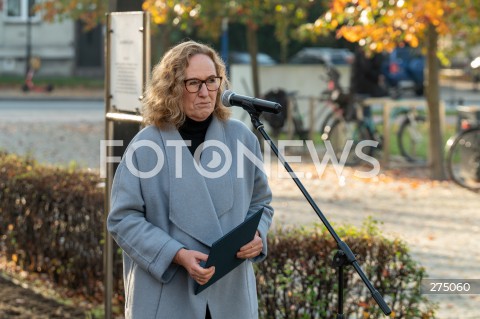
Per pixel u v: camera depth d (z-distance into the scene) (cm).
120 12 1059
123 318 1180
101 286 1247
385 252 996
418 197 2089
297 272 1005
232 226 710
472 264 1457
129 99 1037
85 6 3597
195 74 699
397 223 1786
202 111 705
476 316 1180
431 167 2377
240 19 2964
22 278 1345
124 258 731
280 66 3178
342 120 2633
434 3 1991
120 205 700
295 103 2944
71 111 4281
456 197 2098
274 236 1029
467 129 2206
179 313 700
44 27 6312
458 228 1744
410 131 2628
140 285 705
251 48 3056
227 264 684
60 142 3019
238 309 716
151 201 700
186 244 697
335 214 1861
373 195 2108
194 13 2688
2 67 6291
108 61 1066
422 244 1600
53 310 1211
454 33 2361
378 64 2747
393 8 2022
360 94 2756
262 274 1016
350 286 997
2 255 1424
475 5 2105
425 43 2403
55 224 1302
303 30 2864
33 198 1330
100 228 1242
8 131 3297
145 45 1014
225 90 734
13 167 1416
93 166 2455
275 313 1010
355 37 2116
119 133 1066
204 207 699
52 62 6362
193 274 675
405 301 1066
